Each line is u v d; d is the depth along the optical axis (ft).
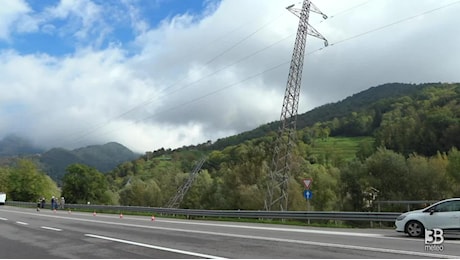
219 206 243.19
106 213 155.43
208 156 366.02
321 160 356.59
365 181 209.97
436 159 221.05
